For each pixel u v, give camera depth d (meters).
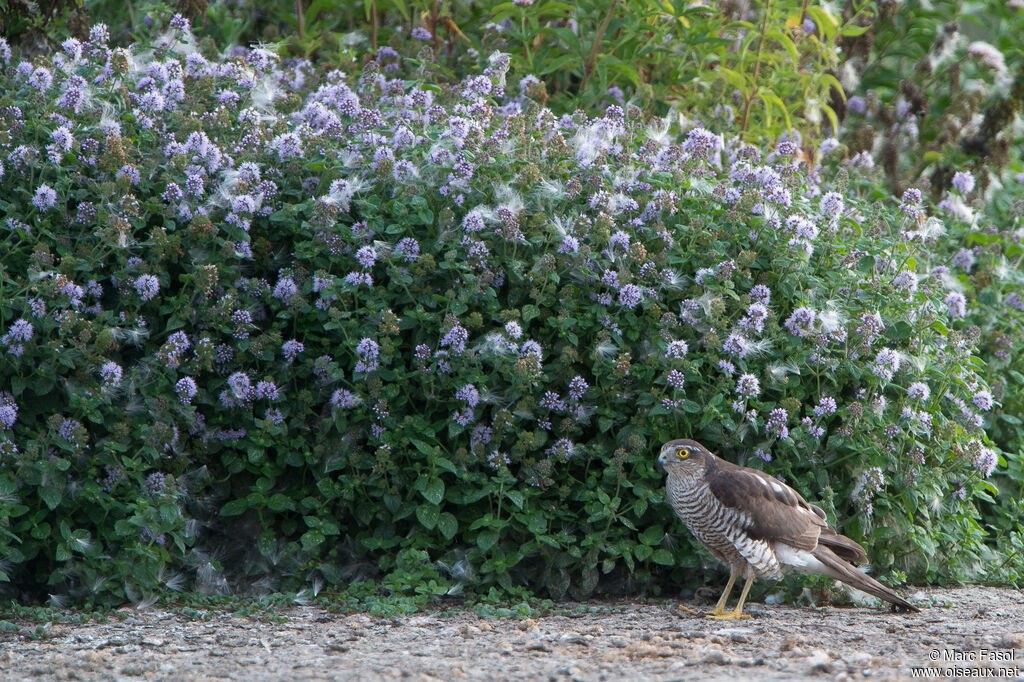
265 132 11.77
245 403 10.78
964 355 11.70
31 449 9.75
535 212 11.30
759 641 8.88
